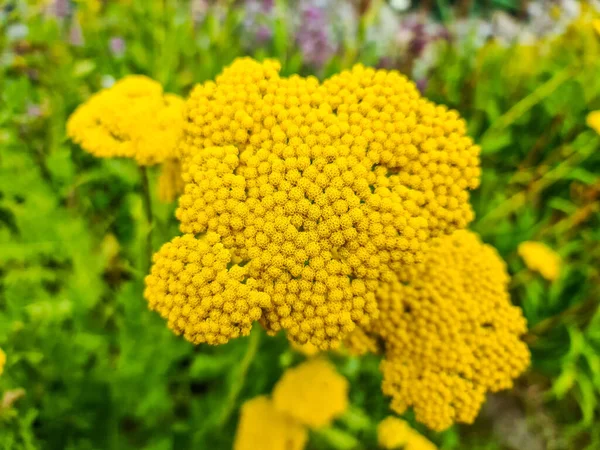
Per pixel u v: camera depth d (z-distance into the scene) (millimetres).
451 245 138
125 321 192
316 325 97
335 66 262
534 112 292
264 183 101
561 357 270
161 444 203
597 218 275
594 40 259
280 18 258
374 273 99
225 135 109
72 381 192
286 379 186
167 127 134
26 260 207
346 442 213
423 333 126
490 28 332
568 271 272
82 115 139
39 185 206
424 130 107
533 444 285
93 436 201
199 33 269
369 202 100
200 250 99
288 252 98
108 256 209
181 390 232
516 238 275
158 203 163
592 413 270
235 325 97
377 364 214
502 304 134
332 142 104
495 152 292
